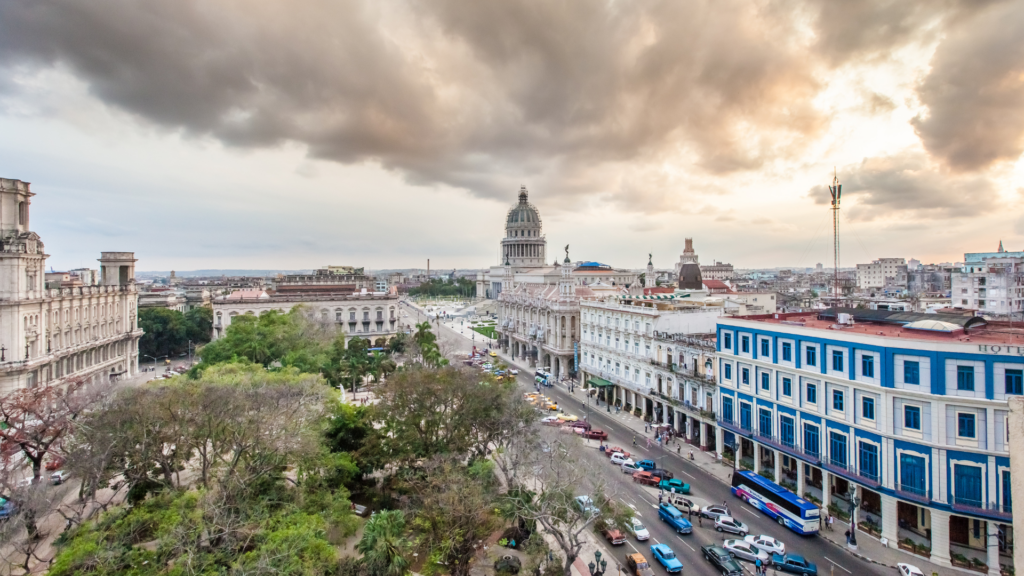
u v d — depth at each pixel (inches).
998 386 1644.9
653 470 2501.2
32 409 2089.1
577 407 3720.5
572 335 4702.3
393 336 6220.5
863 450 1941.4
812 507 1973.4
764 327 2394.2
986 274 5595.5
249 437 1903.3
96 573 1380.4
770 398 2349.9
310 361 3833.7
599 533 1968.5
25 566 1572.3
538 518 1662.2
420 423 2265.0
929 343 1750.7
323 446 2097.7
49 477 2069.4
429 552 1664.6
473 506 1647.4
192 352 6230.3
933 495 1732.3
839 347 2033.7
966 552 1749.5
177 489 1861.5
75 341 3799.2
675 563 1722.4
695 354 2901.1
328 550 1437.0
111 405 1962.4
